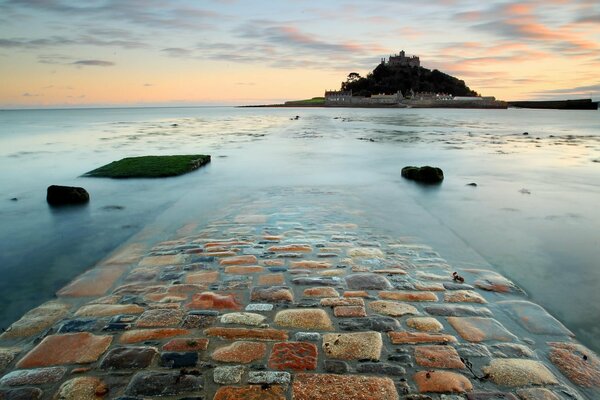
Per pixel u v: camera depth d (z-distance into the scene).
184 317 5.01
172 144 30.30
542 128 52.31
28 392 3.70
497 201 11.67
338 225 9.09
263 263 6.79
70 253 7.51
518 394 3.69
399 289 5.82
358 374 3.94
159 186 13.98
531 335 4.68
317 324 4.85
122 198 12.16
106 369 4.02
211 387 3.74
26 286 6.07
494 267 6.74
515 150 25.88
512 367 4.07
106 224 9.41
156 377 3.88
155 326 4.80
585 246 7.80
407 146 27.95
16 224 9.49
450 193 12.79
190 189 13.42
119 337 4.59
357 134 39.09
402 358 4.20
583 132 44.44
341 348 4.36
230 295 5.61
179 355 4.22
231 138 35.28
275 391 3.69
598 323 4.98
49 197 11.75
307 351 4.30
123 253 7.41
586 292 5.83
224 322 4.89
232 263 6.80
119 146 29.09
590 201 11.66
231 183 14.45
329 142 30.89
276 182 14.62
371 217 9.82
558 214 10.21
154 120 85.44
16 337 4.64
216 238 8.18
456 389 3.74
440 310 5.23
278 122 66.25
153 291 5.76
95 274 6.44
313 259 6.99
